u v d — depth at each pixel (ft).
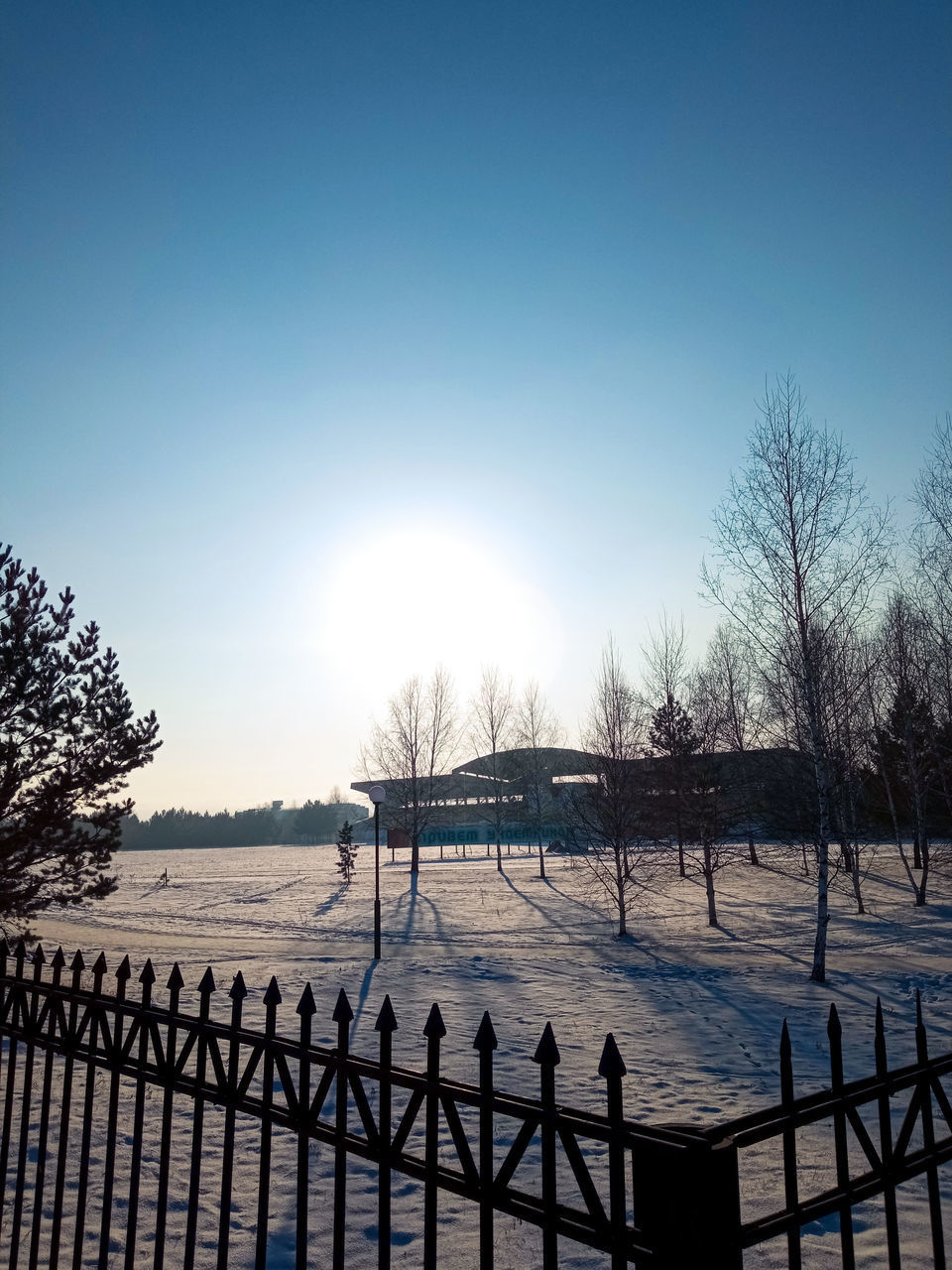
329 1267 16.83
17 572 46.09
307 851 354.74
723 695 142.82
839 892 115.96
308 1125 9.21
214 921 98.99
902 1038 37.17
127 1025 41.81
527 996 48.34
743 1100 27.86
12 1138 24.13
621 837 84.64
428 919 95.20
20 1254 16.61
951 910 93.61
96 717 48.06
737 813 101.81
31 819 45.75
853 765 94.53
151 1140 24.11
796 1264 7.14
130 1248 11.00
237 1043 10.23
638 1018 41.88
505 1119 25.99
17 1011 14.30
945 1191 20.93
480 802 233.96
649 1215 6.48
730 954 66.64
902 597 112.27
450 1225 18.84
